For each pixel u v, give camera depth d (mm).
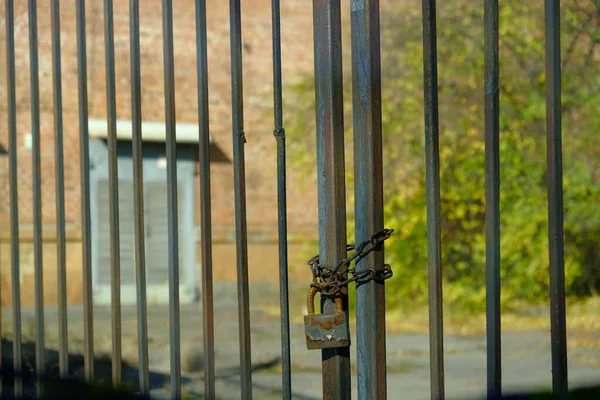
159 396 7137
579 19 11797
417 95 13375
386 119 13328
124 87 15922
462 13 12914
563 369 2553
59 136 3688
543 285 13234
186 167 16719
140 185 3400
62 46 15484
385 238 2898
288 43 16844
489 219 2678
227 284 16750
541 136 12594
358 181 2928
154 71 16281
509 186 12688
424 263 13633
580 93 12164
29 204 15133
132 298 16484
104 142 16078
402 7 13492
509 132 12523
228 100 16688
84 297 3611
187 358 10219
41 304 3801
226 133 16734
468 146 13086
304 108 14477
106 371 7711
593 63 12102
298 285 15586
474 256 13664
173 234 3297
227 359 10797
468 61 12906
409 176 13445
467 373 9906
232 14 3154
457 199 13172
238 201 3129
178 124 16422
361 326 2902
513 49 12500
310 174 14500
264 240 16312
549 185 2592
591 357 10562
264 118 16688
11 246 3908
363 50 2930
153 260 16719
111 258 3488
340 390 2916
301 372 9906
